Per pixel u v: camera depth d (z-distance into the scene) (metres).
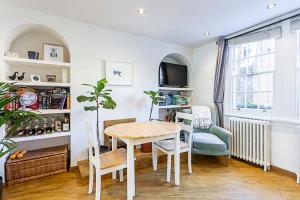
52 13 2.36
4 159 2.15
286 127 2.41
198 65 3.93
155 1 2.04
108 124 2.92
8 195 1.93
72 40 2.57
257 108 2.87
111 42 2.93
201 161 2.96
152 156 2.70
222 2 2.06
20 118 1.90
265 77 2.76
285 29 2.41
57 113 2.69
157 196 1.93
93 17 2.48
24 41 2.58
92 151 1.94
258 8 2.19
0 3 2.09
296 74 2.31
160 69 3.69
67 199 1.87
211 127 3.19
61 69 2.79
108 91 2.68
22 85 2.37
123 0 2.02
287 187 2.10
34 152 2.41
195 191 2.03
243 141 2.83
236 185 2.15
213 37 3.31
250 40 2.82
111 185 2.16
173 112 4.03
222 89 3.28
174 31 3.01
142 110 3.31
